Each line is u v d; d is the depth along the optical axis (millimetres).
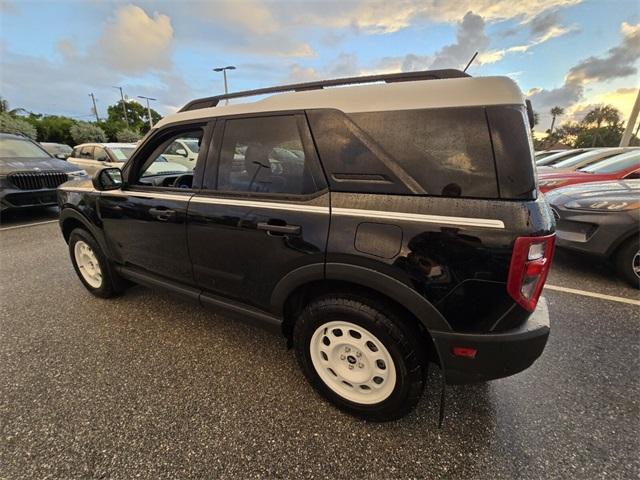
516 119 1354
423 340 1634
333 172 1647
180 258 2305
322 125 1683
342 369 1797
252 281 1980
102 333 2588
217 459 1563
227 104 2080
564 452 1581
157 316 2838
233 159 2008
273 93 1925
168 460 1557
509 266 1333
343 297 1685
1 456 1575
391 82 1640
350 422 1770
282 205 1771
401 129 1506
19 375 2119
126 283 3139
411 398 1629
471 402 1889
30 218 6684
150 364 2225
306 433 1700
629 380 2047
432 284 1435
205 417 1796
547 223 1383
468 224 1363
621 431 1688
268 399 1924
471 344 1445
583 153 6980
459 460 1554
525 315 1427
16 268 3934
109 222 2691
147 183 2660
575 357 2264
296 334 1876
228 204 1972
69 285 3459
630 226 3174
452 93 1439
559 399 1902
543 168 6719
